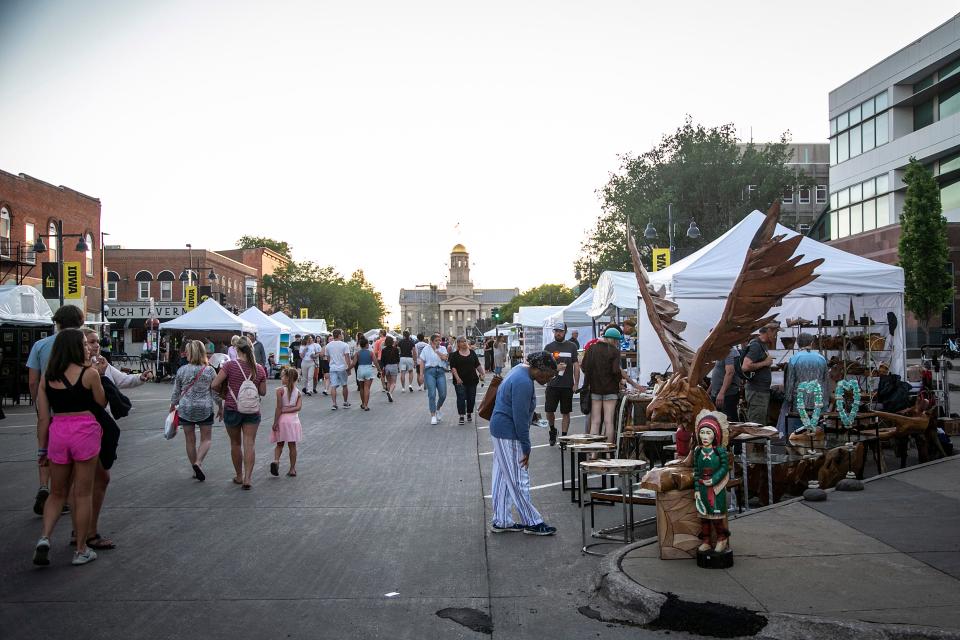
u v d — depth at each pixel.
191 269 57.81
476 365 16.44
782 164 54.47
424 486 9.45
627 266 53.31
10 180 35.88
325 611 5.01
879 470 9.38
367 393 19.69
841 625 4.25
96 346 7.59
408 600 5.23
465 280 189.00
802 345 9.80
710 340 5.54
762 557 5.56
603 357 11.05
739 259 12.95
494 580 5.67
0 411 17.48
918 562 5.38
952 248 40.78
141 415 18.44
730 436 7.02
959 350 36.72
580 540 6.83
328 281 77.38
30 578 5.75
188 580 5.69
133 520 7.65
